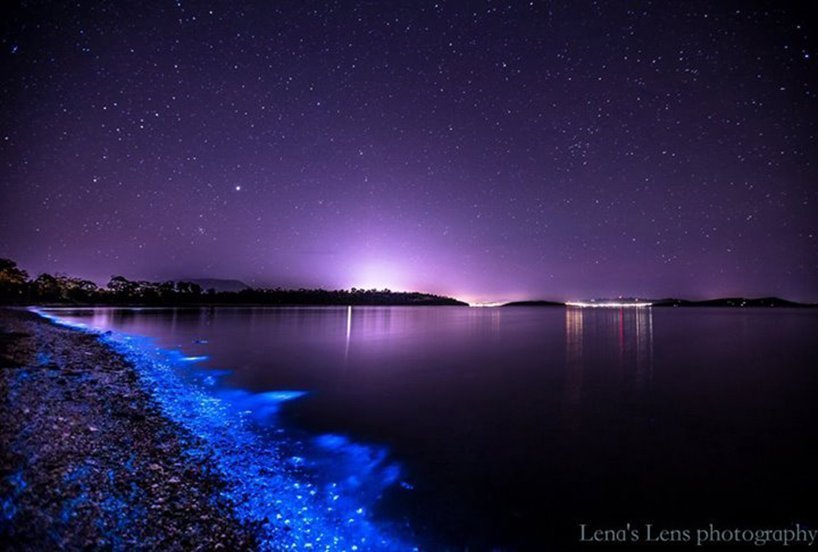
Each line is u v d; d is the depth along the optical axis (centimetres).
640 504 639
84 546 399
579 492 677
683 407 1262
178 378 1455
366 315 9781
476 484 694
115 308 7862
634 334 4453
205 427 879
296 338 3347
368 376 1730
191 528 466
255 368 1822
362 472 715
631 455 852
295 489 618
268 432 903
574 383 1631
